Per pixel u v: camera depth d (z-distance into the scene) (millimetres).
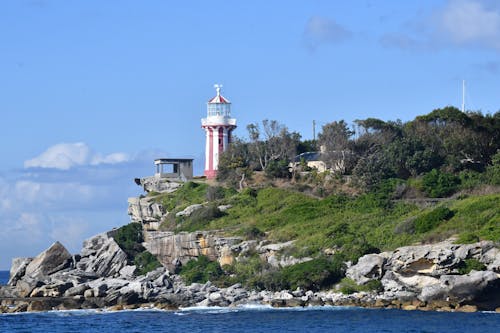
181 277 174500
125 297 155125
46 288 164625
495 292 133250
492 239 139625
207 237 176875
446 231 150375
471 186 177250
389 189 181875
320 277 149375
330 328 117750
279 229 175250
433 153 193750
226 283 163750
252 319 129000
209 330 119438
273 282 154125
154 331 120688
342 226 163625
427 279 138500
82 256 186000
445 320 122000
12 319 139625
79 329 125688
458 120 196750
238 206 192625
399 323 120375
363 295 143500
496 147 191750
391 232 158000
